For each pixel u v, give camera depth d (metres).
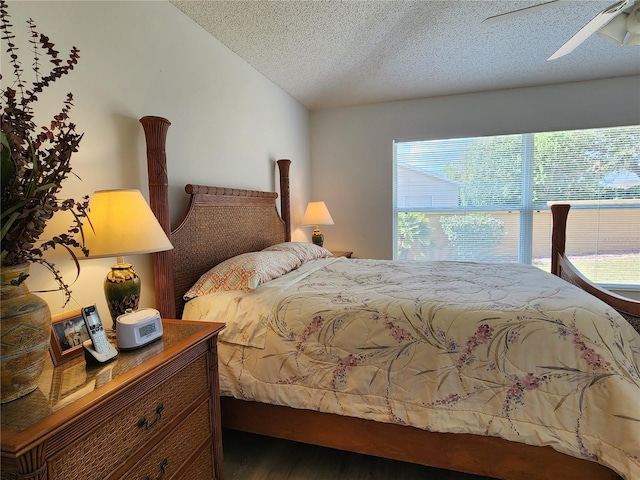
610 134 3.39
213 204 2.20
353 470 1.66
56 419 0.75
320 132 4.07
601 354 1.25
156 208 1.66
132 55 1.69
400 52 2.63
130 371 0.98
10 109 0.89
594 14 2.14
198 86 2.17
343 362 1.49
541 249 3.63
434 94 3.63
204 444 1.30
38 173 0.91
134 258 1.71
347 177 4.03
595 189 3.47
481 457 1.35
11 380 0.83
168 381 1.11
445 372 1.37
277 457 1.75
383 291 1.78
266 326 1.62
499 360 1.33
